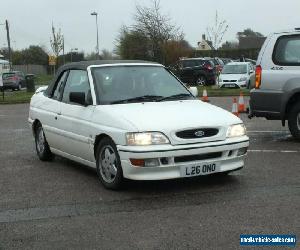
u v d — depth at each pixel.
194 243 4.83
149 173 6.26
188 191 6.62
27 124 14.74
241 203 6.04
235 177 7.31
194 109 6.91
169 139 6.27
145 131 6.25
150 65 8.05
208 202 6.12
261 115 10.37
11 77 42.28
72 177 7.65
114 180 6.66
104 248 4.77
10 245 4.91
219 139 6.52
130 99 7.29
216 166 6.50
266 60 10.20
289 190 6.58
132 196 6.46
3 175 7.90
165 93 7.61
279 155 8.91
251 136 11.24
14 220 5.63
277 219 5.44
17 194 6.74
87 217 5.67
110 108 6.93
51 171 8.12
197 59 32.78
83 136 7.30
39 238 5.07
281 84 9.98
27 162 8.91
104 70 7.67
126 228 5.28
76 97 7.35
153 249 4.71
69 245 4.87
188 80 32.78
